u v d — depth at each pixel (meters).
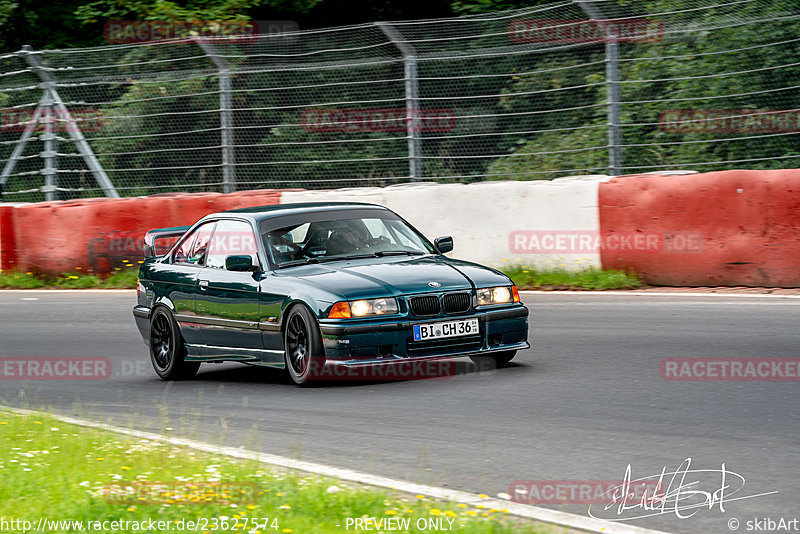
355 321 24.39
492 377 25.38
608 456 17.78
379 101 47.19
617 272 38.59
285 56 46.91
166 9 64.56
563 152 44.28
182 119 51.75
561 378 24.83
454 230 42.00
